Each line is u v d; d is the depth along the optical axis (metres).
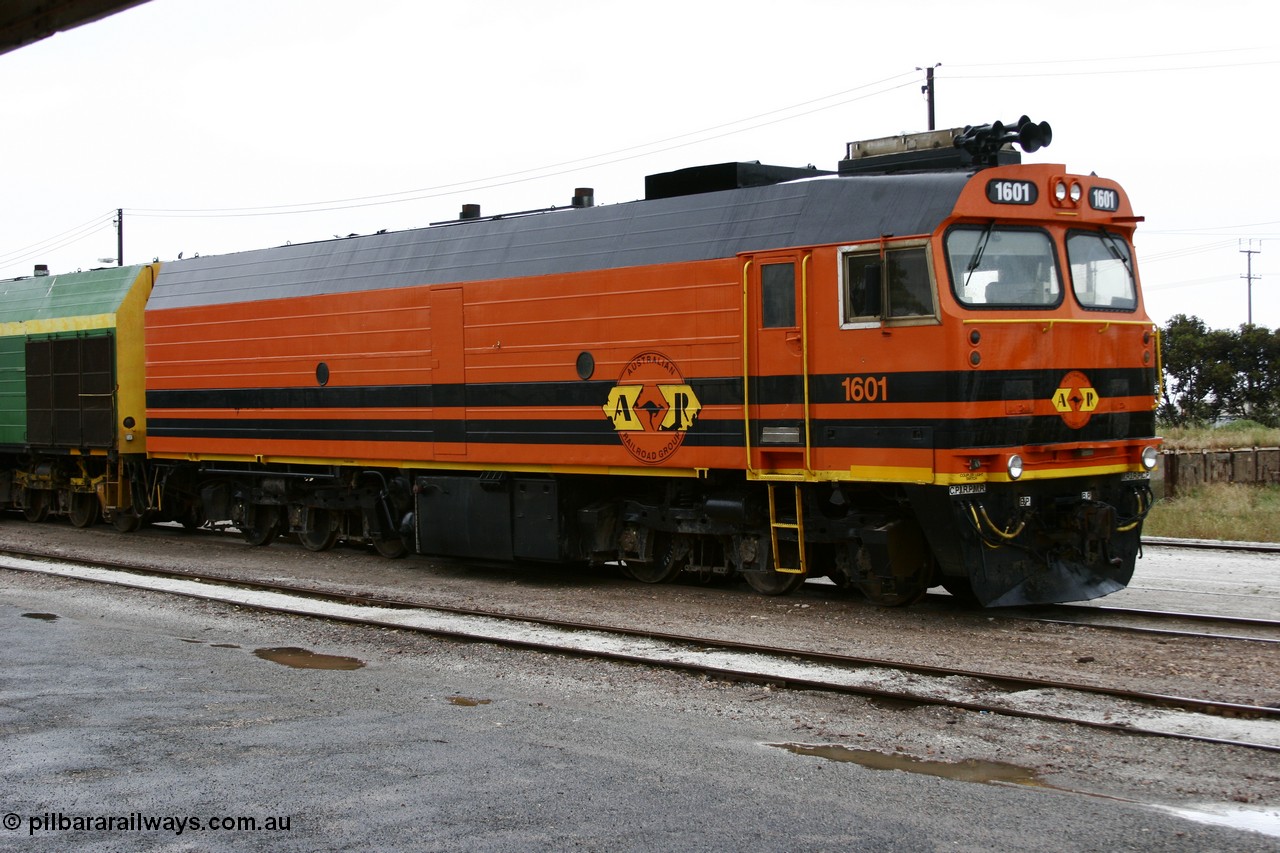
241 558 16.56
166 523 22.56
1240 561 14.80
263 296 16.52
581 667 9.48
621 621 11.34
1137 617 11.16
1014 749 7.16
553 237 13.45
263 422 16.56
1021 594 10.91
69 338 20.09
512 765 6.89
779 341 11.42
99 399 19.53
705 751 7.14
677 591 12.98
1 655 10.20
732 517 12.09
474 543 14.27
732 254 11.75
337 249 15.91
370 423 15.15
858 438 10.89
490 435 13.86
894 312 10.66
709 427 11.94
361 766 6.91
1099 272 11.63
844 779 6.58
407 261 14.85
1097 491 11.46
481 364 13.90
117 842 5.84
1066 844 5.61
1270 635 10.21
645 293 12.40
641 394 12.46
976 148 11.03
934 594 12.49
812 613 11.42
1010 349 10.58
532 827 5.91
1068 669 9.05
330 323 15.59
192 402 17.61
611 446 12.77
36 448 20.95
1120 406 11.49
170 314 17.92
